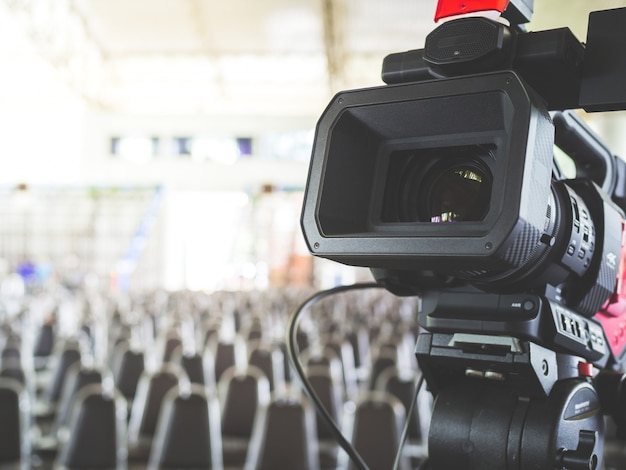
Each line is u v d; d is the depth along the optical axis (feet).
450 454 3.57
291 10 65.98
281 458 14.67
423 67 3.42
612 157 4.22
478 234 2.83
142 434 18.19
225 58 79.10
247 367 22.40
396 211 3.34
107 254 84.28
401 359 23.25
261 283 84.58
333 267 81.10
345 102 3.20
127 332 31.09
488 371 3.52
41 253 84.23
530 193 2.85
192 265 85.81
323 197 3.12
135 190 81.10
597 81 3.28
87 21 72.13
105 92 85.15
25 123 85.92
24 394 15.79
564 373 3.59
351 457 3.62
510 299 3.39
